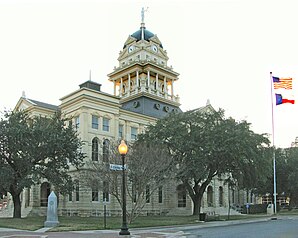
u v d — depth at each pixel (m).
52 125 40.88
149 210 57.22
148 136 44.59
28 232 24.72
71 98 54.16
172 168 39.19
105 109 54.88
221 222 35.00
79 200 49.47
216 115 44.34
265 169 43.25
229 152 39.41
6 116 40.34
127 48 79.31
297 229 25.19
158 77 75.81
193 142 40.84
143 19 80.44
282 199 74.44
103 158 37.56
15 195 40.09
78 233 23.50
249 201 81.75
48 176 39.59
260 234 21.36
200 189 46.22
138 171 34.00
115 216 47.16
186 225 31.11
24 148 38.03
